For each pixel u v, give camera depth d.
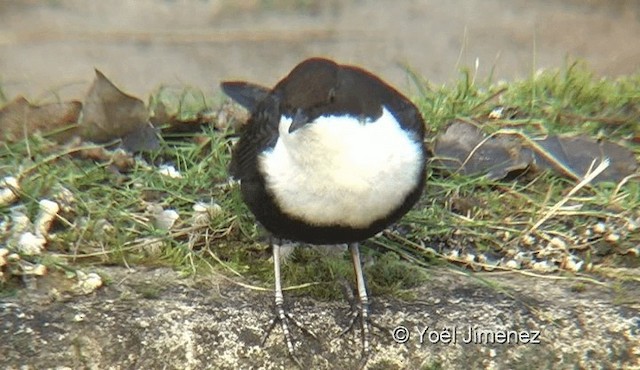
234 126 11.47
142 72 19.08
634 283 9.62
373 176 8.52
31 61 19.34
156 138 11.25
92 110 11.23
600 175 10.77
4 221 9.89
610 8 21.69
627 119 11.73
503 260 9.98
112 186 10.55
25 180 10.32
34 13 21.42
